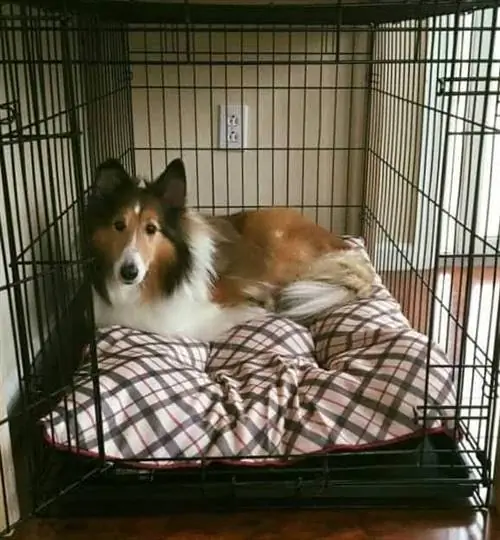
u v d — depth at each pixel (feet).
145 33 7.81
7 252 5.70
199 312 6.85
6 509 4.55
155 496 4.86
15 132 4.37
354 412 5.15
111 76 8.20
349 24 8.02
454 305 8.32
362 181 9.67
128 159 9.15
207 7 5.47
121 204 6.31
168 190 6.59
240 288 7.29
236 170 9.64
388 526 4.76
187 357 6.14
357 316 6.63
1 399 4.48
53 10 5.01
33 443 4.97
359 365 5.60
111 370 5.25
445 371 5.55
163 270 6.56
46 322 6.32
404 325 6.53
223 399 5.34
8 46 4.99
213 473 4.84
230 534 4.67
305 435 5.01
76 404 4.82
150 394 5.15
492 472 4.92
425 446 5.22
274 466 4.93
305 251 8.00
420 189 7.73
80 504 4.85
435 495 4.96
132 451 4.91
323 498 4.93
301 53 8.09
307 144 9.54
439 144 7.79
